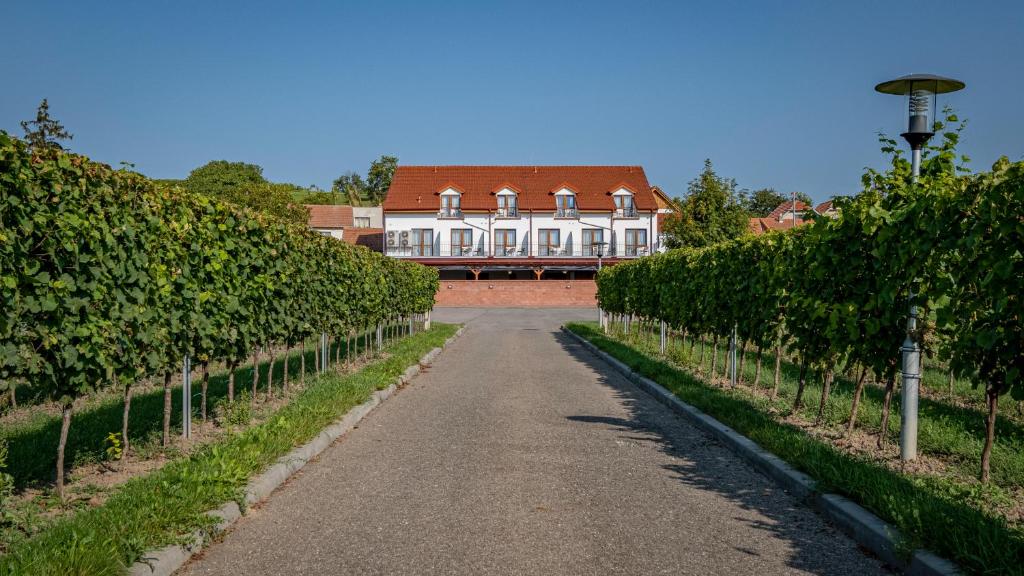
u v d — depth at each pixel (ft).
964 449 20.06
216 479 16.63
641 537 14.75
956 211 17.06
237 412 25.88
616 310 73.82
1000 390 16.65
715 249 38.81
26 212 15.01
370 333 56.90
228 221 25.63
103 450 20.72
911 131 20.58
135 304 19.08
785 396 31.17
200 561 13.52
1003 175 15.29
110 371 17.84
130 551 12.50
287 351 32.89
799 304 26.27
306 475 19.86
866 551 13.93
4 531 13.70
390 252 184.75
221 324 24.48
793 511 16.52
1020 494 16.46
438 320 115.85
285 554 13.85
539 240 185.26
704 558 13.58
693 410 28.37
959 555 12.07
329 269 38.45
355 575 12.80
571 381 40.83
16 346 15.07
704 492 18.10
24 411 26.99
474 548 14.12
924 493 15.35
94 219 16.99
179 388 33.47
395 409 30.94
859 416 25.27
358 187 411.13
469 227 184.65
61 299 16.08
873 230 20.83
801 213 26.16
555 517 16.07
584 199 187.11
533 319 119.24
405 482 19.10
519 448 23.22
